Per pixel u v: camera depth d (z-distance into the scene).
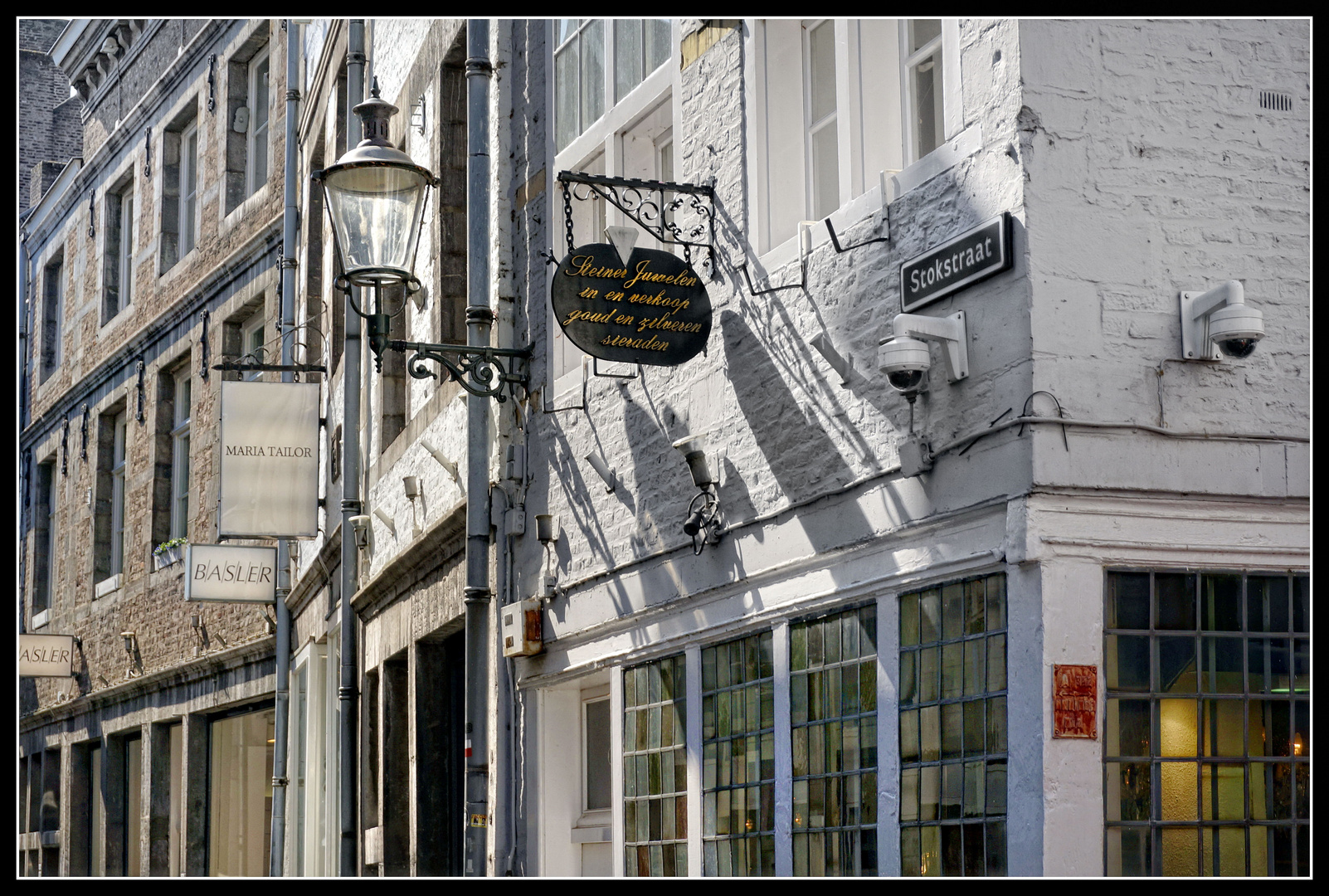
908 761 6.65
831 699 7.30
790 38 8.42
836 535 7.24
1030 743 5.84
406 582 13.66
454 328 12.86
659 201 9.26
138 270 25.86
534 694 10.51
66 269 29.64
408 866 14.04
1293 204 6.39
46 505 30.41
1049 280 6.04
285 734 18.20
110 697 25.23
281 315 19.17
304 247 19.42
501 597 11.00
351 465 14.85
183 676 22.61
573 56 10.70
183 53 24.42
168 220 24.94
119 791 25.34
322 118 18.30
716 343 8.51
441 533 12.23
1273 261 6.33
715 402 8.48
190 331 23.31
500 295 11.22
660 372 9.11
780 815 7.62
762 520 7.88
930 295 6.59
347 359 15.05
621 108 9.84
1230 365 6.21
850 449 7.20
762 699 7.88
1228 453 6.15
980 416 6.25
